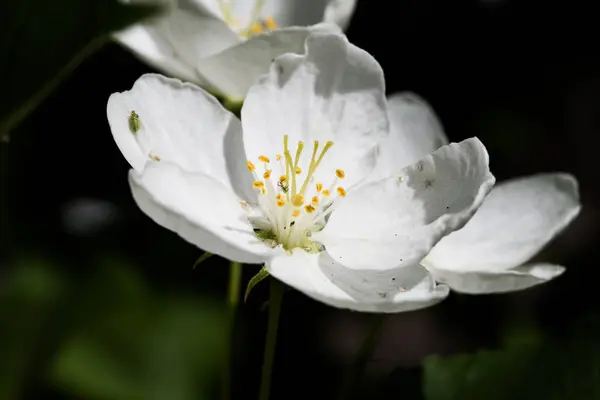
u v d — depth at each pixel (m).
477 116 0.35
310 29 0.23
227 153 0.22
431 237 0.21
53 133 0.31
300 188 0.22
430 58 0.35
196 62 0.24
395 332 0.34
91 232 0.30
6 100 0.18
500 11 0.36
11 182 0.30
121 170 0.32
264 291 0.22
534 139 0.36
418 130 0.23
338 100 0.22
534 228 0.23
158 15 0.18
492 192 0.24
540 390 0.23
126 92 0.21
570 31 0.37
